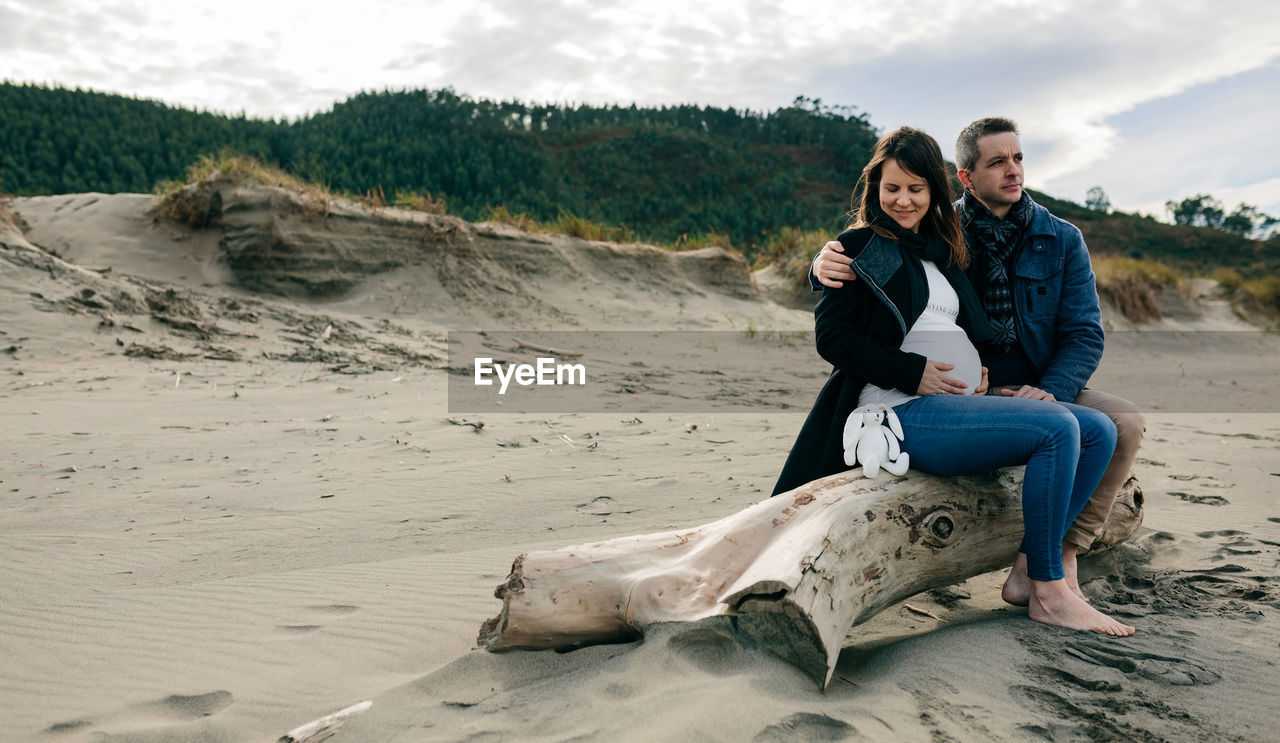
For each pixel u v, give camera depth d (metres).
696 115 113.38
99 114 53.38
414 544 3.48
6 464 4.83
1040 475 2.44
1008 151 3.05
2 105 49.06
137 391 7.12
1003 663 2.22
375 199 15.08
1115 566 3.18
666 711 1.77
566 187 79.38
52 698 2.05
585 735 1.69
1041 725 1.89
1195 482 4.66
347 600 2.79
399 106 87.75
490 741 1.72
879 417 2.60
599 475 4.83
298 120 75.81
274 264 12.59
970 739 1.79
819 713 1.82
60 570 3.10
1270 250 66.31
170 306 10.07
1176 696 2.07
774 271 23.03
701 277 19.03
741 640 2.08
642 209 79.44
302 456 5.21
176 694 2.08
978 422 2.45
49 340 8.41
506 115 97.50
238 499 4.20
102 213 13.10
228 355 8.93
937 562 2.52
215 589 2.90
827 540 2.19
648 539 2.46
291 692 2.08
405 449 5.45
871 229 2.69
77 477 4.59
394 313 12.80
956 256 2.82
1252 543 3.44
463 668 2.16
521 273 15.68
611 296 16.50
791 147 104.62
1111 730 1.88
